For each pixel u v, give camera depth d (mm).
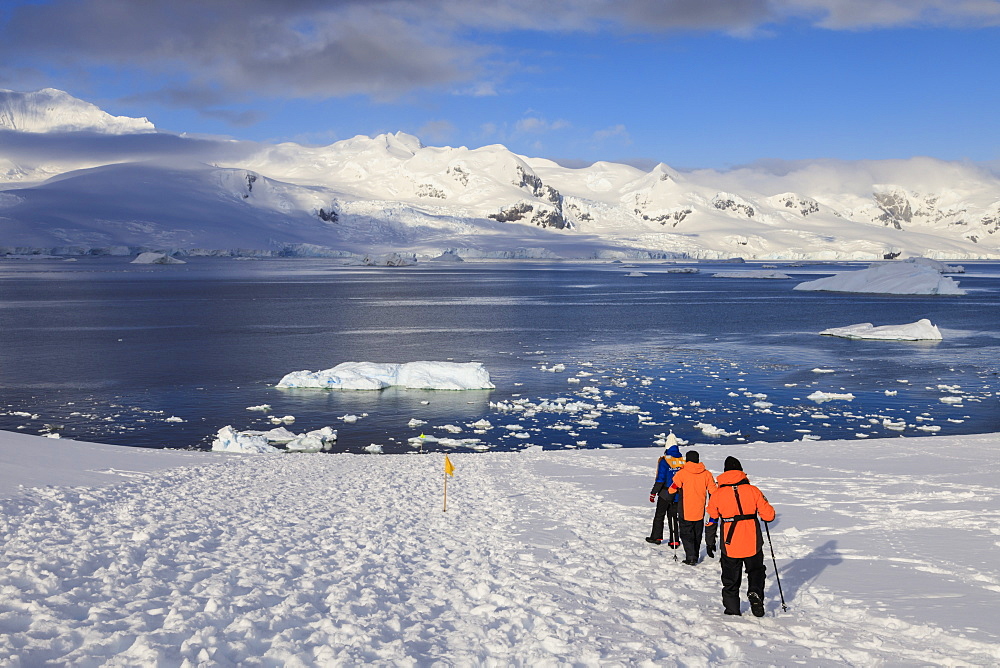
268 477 18125
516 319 81938
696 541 10477
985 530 11328
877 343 59688
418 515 13742
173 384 41500
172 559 9719
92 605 7527
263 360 50781
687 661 6867
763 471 17828
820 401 37094
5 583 8016
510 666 6703
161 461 19812
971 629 7445
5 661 5758
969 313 90500
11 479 15008
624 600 8766
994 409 34812
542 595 8789
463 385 40125
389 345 59062
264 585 8750
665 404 36250
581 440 29469
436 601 8609
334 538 11680
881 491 14883
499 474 18719
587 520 13242
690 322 78688
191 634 6875
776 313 90750
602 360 50938
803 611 8344
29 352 54031
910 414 33969
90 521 11828
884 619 7852
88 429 31281
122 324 74312
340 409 35094
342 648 6781
